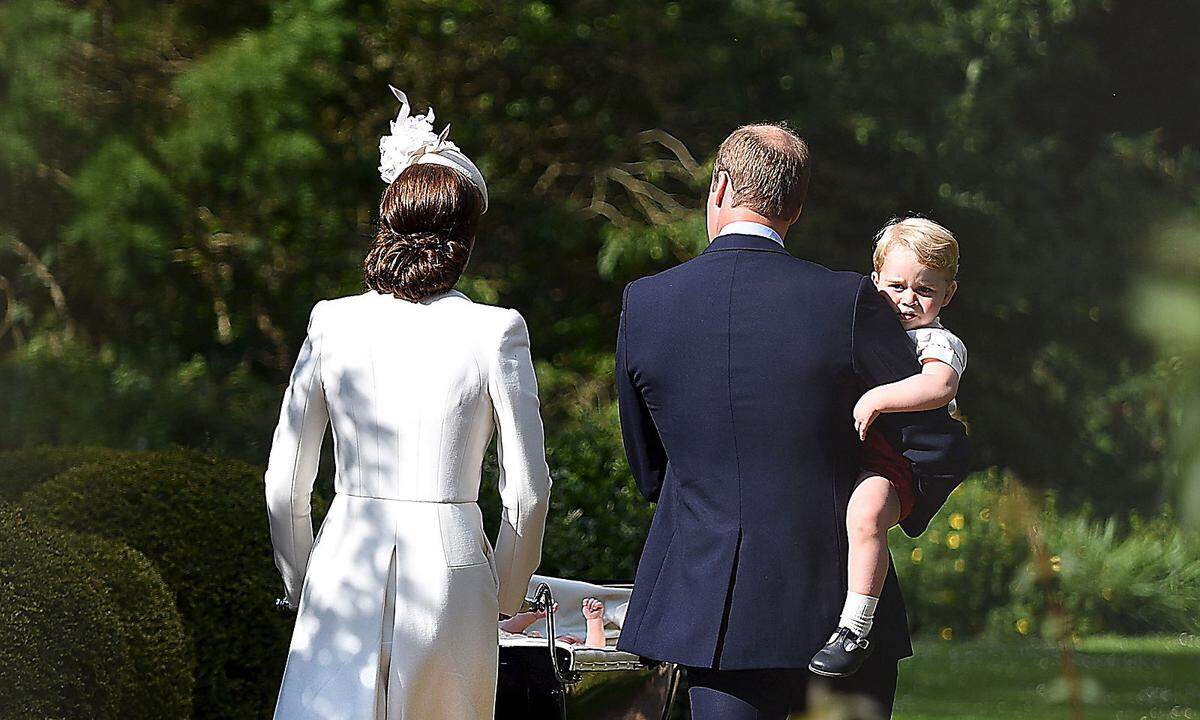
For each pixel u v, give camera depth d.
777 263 8.94
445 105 47.25
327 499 22.92
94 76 40.06
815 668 8.34
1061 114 47.41
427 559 8.78
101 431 35.12
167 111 40.25
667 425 9.05
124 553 13.62
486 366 8.98
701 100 48.97
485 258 49.00
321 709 8.64
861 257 48.38
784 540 8.54
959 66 49.44
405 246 9.25
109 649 12.20
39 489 16.38
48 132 38.31
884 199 48.06
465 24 47.00
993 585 38.25
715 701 8.72
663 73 48.44
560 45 47.94
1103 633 28.94
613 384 46.88
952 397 9.07
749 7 47.72
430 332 9.02
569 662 11.85
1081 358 43.91
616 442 22.06
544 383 46.31
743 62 48.91
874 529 8.58
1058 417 45.41
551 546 21.08
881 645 8.91
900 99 48.31
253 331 46.00
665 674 12.78
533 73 48.94
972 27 48.12
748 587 8.52
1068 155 46.69
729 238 9.16
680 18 48.88
